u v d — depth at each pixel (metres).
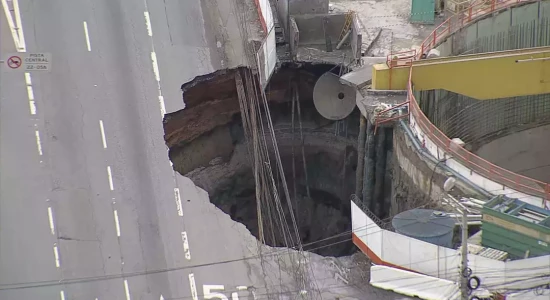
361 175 69.31
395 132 63.38
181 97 65.00
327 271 51.28
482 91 66.62
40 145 61.03
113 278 52.41
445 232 46.00
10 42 66.62
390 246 46.78
